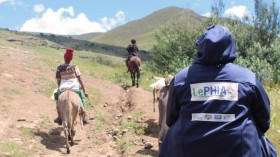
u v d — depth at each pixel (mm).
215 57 3092
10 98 12789
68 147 9312
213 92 3025
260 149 3006
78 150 9703
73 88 10266
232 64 3127
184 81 3172
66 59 10383
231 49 3141
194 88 3100
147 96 16906
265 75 18812
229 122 2938
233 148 2906
